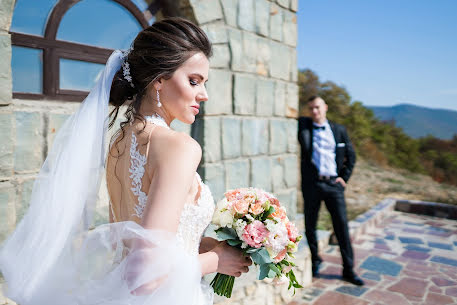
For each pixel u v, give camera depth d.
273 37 3.38
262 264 1.24
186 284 0.92
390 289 3.71
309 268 3.78
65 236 1.06
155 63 1.05
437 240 5.44
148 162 0.98
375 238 5.55
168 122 1.15
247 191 1.36
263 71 3.28
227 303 2.71
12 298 1.05
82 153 1.13
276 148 3.49
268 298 3.12
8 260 1.10
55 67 2.10
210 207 1.19
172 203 0.89
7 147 1.74
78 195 1.10
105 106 1.18
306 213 3.95
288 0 3.56
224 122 2.89
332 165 3.80
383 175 11.41
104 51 2.34
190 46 1.06
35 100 2.02
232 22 2.92
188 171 0.92
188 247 1.12
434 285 3.83
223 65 2.86
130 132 1.09
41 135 1.98
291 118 3.71
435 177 13.64
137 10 2.50
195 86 1.10
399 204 7.46
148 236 0.86
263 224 1.25
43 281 1.02
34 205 1.13
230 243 1.21
